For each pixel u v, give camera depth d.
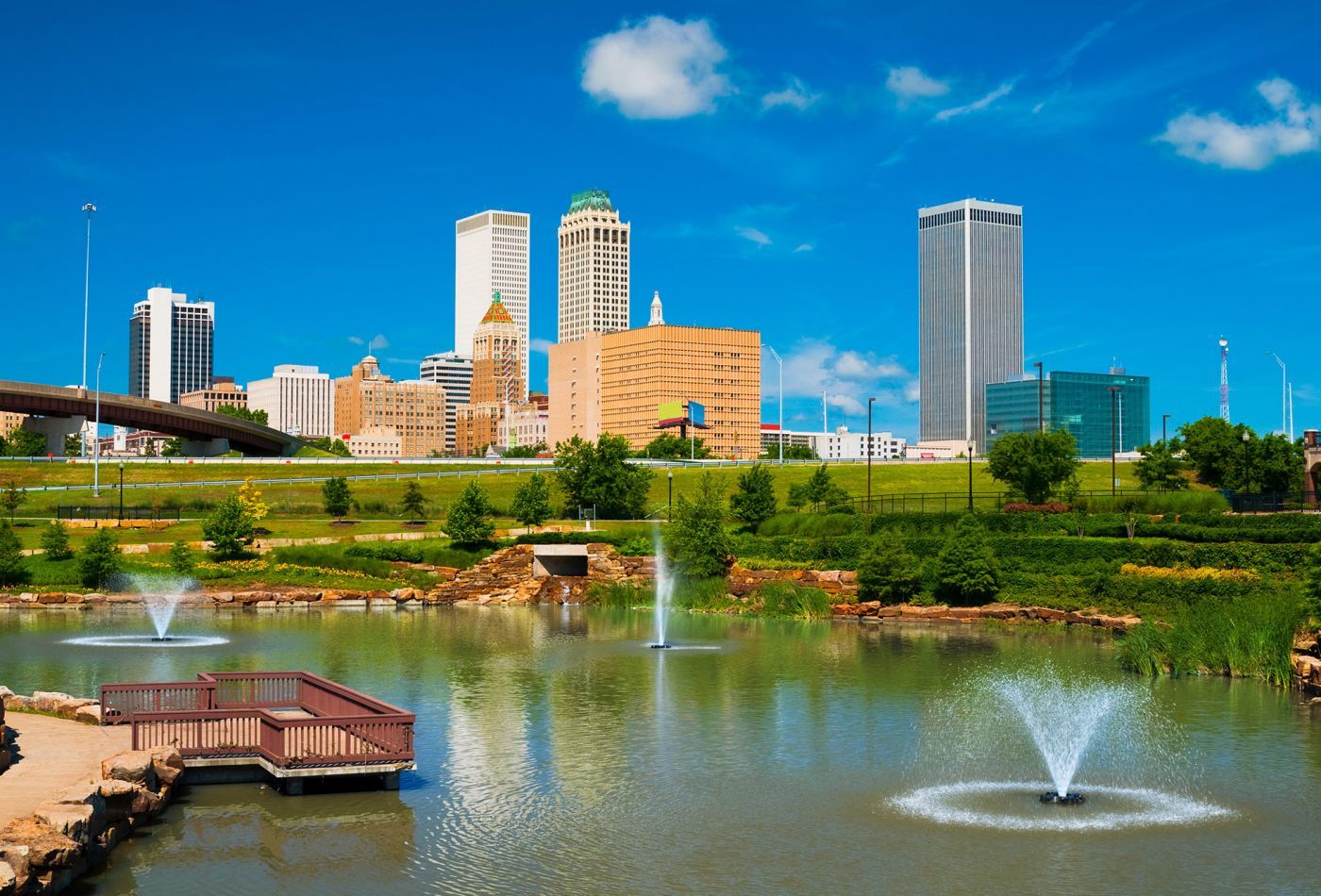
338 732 41.16
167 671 65.00
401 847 34.56
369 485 178.50
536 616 100.19
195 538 128.00
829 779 42.00
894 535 101.75
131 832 35.47
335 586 111.88
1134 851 34.41
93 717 44.19
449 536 126.69
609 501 145.00
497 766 43.66
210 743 41.47
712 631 87.69
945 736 49.00
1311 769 43.56
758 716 53.12
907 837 35.69
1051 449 121.44
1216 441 152.50
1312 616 65.12
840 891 31.34
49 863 28.53
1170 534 95.81
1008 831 36.22
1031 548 97.19
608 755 45.38
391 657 71.62
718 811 38.16
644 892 31.27
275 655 72.44
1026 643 78.81
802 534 118.81
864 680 63.16
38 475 180.25
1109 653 73.38
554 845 34.84
